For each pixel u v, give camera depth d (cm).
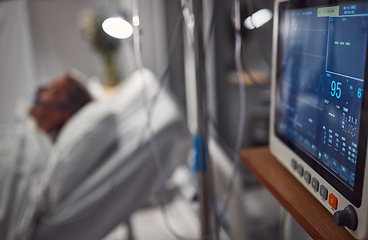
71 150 137
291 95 79
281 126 86
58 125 167
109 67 258
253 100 140
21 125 189
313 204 70
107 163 139
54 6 258
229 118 170
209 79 175
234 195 145
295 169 78
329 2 60
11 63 252
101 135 142
